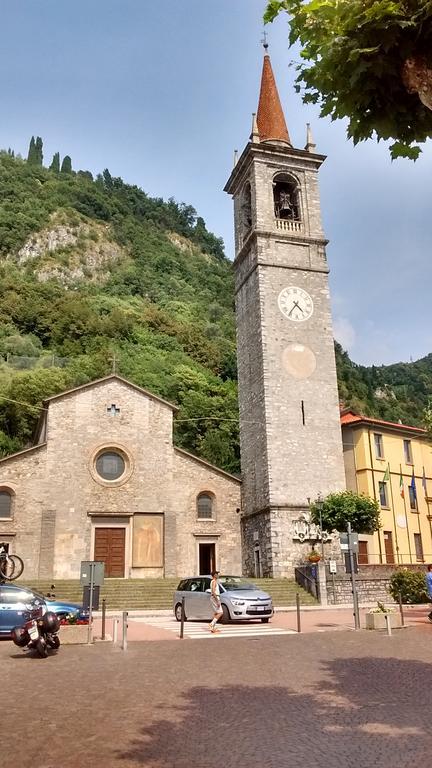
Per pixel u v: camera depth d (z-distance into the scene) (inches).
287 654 553.6
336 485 1370.6
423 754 260.4
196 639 678.5
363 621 829.2
